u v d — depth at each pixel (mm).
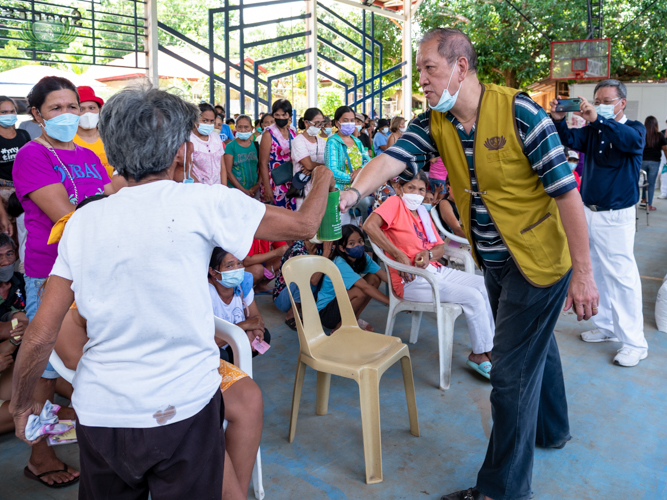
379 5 13422
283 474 2367
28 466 2342
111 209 1237
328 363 2379
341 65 12461
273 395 3104
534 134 1773
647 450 2521
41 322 1260
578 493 2223
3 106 4039
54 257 2385
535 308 1900
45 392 2316
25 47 7801
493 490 2016
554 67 9117
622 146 3271
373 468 2303
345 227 3654
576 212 1771
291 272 2574
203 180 4668
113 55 8531
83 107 3314
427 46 1815
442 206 4273
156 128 1245
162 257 1200
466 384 3221
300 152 5000
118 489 1325
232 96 10477
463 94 1851
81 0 8047
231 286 2490
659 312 3984
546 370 2412
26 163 2312
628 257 3422
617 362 3424
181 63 9547
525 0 16219
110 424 1213
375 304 4730
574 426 2729
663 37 16438
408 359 2590
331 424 2791
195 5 9914
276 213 1346
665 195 10750
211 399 1320
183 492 1278
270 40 10695
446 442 2609
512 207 1891
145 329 1203
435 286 3121
